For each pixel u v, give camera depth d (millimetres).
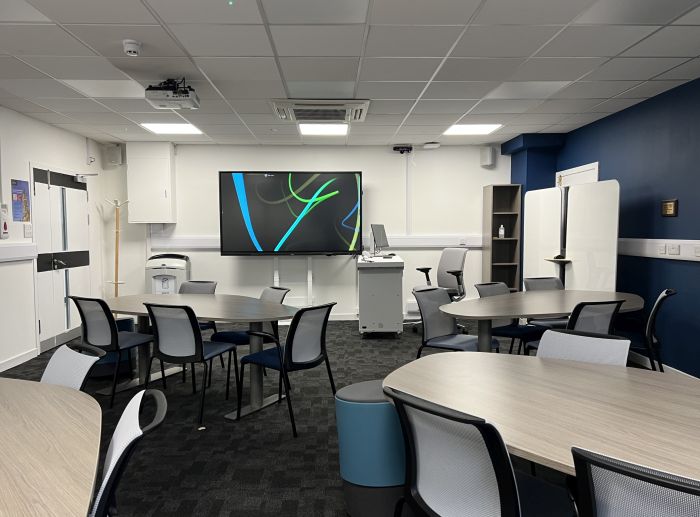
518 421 1462
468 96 4543
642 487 994
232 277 6957
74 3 2625
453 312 3396
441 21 2914
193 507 2254
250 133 6078
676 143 4348
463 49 3367
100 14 2766
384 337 5875
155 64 3611
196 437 3029
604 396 1693
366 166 7012
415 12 2787
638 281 4945
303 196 6555
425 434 1433
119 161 6750
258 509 2242
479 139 6648
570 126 5918
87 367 1897
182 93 3889
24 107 4766
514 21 2928
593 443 1297
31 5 2652
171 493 2377
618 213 4785
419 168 7070
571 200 5281
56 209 5598
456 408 1580
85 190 6293
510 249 7074
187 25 2926
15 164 4891
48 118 5223
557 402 1634
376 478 1998
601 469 1047
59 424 1467
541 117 5434
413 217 7086
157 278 6469
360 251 6625
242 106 4793
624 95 4578
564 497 1544
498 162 7094
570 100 4734
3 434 1391
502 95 4523
